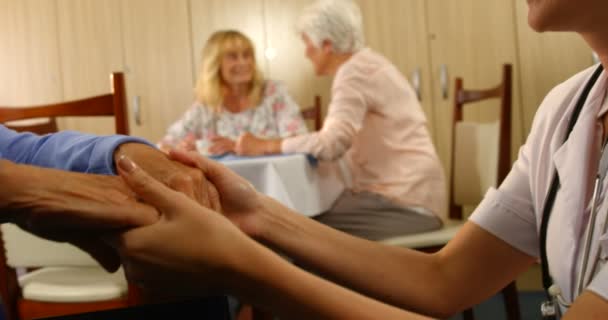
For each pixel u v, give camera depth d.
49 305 1.23
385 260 0.69
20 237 1.17
